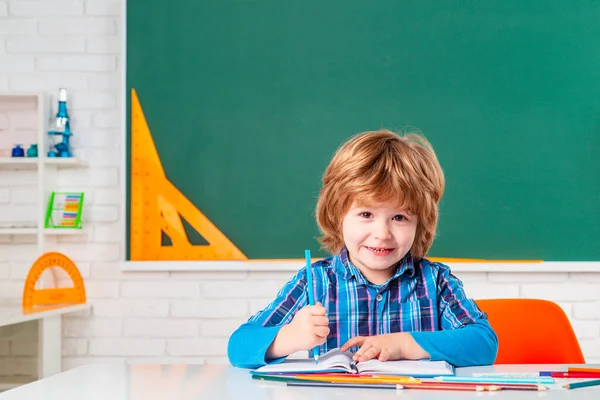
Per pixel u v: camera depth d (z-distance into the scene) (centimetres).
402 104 271
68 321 275
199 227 272
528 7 271
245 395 85
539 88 270
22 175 280
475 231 268
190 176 274
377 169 124
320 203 140
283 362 109
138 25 277
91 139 279
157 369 109
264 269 269
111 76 281
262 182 273
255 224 272
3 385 261
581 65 270
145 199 273
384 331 131
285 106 274
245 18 276
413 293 133
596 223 267
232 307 273
